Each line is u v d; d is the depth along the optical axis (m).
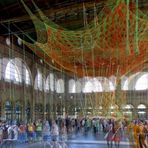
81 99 49.09
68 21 31.17
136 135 19.17
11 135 26.45
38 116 47.12
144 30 16.50
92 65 22.45
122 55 19.58
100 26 16.53
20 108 41.28
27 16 28.94
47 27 18.98
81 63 21.95
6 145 25.19
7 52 37.81
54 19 30.83
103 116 23.83
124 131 27.28
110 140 21.75
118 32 16.19
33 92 45.50
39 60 48.34
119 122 23.08
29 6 27.91
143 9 24.56
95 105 25.17
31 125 29.50
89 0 27.28
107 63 21.67
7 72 38.09
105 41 17.41
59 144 22.66
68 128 38.06
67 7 28.91
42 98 49.06
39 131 29.83
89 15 28.06
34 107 45.66
